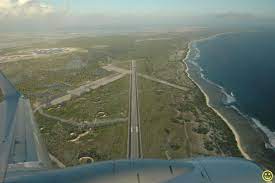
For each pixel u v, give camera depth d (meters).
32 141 38.72
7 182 26.47
